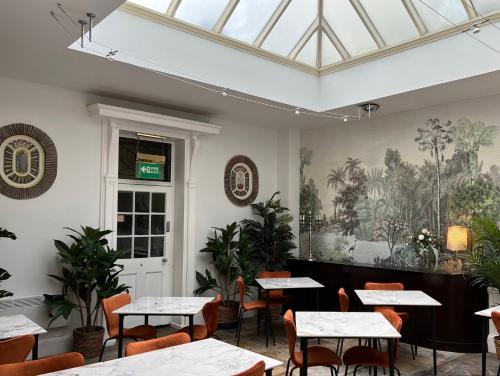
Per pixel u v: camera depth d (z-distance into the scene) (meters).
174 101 5.84
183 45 4.84
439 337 5.28
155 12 4.53
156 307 4.03
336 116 6.61
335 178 7.15
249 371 2.19
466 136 5.66
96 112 5.31
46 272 5.04
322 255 7.26
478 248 5.21
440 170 5.89
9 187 4.82
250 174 7.29
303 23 5.60
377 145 6.62
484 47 4.63
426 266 5.74
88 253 4.75
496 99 5.43
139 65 4.51
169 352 2.69
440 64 5.01
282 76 5.86
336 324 3.40
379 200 6.54
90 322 4.95
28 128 4.97
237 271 6.54
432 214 5.93
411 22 5.05
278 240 6.91
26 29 3.64
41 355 4.86
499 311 4.14
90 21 3.41
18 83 4.94
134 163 6.08
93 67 4.56
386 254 6.39
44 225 5.05
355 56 5.79
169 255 6.37
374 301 4.37
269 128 7.57
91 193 5.45
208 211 6.69
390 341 3.14
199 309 3.95
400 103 5.89
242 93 5.45
